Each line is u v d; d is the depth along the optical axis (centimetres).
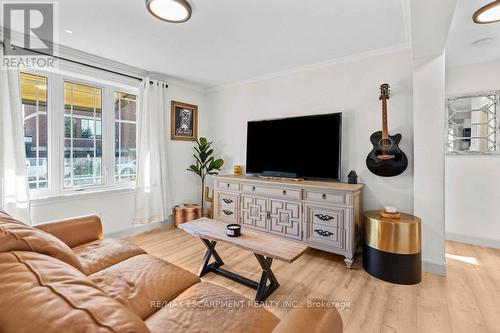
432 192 225
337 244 245
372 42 248
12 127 229
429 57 223
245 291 199
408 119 252
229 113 403
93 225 191
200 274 220
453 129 304
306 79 319
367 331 152
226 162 410
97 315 50
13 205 230
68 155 284
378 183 268
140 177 334
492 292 193
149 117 341
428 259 228
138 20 208
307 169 302
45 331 46
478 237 292
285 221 280
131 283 129
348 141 287
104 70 298
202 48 264
